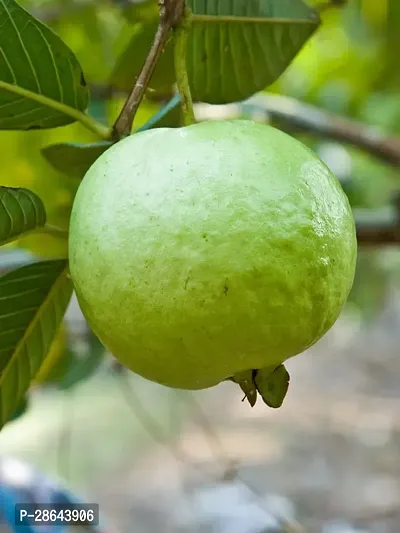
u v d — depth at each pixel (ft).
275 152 0.90
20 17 1.00
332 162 2.93
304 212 0.88
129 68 1.38
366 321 4.27
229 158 0.88
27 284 1.13
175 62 0.98
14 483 1.72
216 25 1.23
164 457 5.50
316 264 0.88
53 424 5.77
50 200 1.70
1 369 1.18
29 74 1.03
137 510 4.55
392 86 2.73
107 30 2.12
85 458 5.75
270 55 1.27
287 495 4.36
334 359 8.31
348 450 5.36
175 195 0.87
